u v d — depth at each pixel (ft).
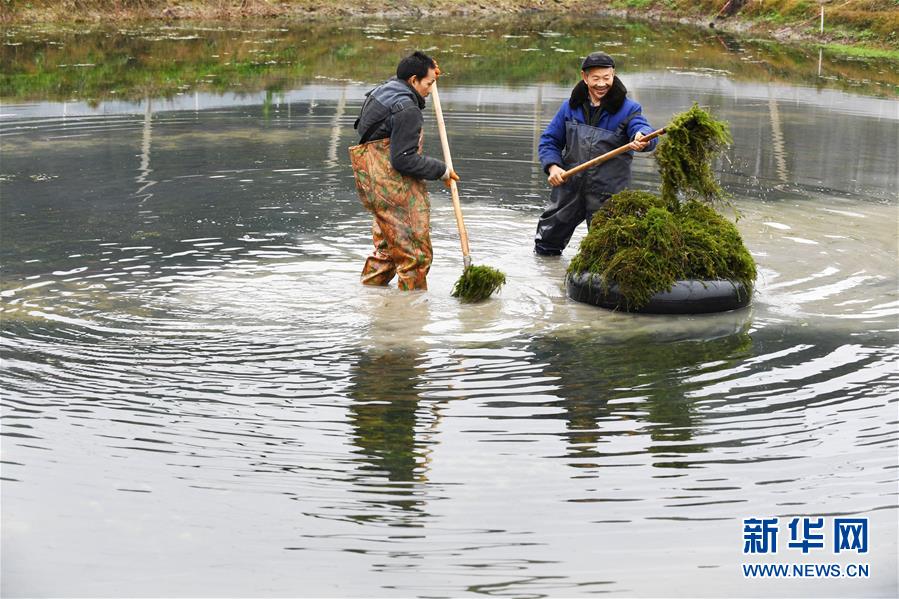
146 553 14.62
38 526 15.21
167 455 17.25
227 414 18.84
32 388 19.80
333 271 28.04
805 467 16.99
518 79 65.77
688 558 14.57
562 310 25.26
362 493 16.16
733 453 17.49
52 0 94.84
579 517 15.49
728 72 70.54
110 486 16.29
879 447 17.69
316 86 61.52
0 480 16.37
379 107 25.40
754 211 35.55
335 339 22.84
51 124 49.01
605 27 102.22
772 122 51.80
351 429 18.28
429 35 90.22
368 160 25.63
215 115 52.24
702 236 25.59
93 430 18.10
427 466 16.97
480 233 32.53
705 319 24.68
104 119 50.57
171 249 29.86
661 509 15.72
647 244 25.17
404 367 21.21
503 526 15.28
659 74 68.44
